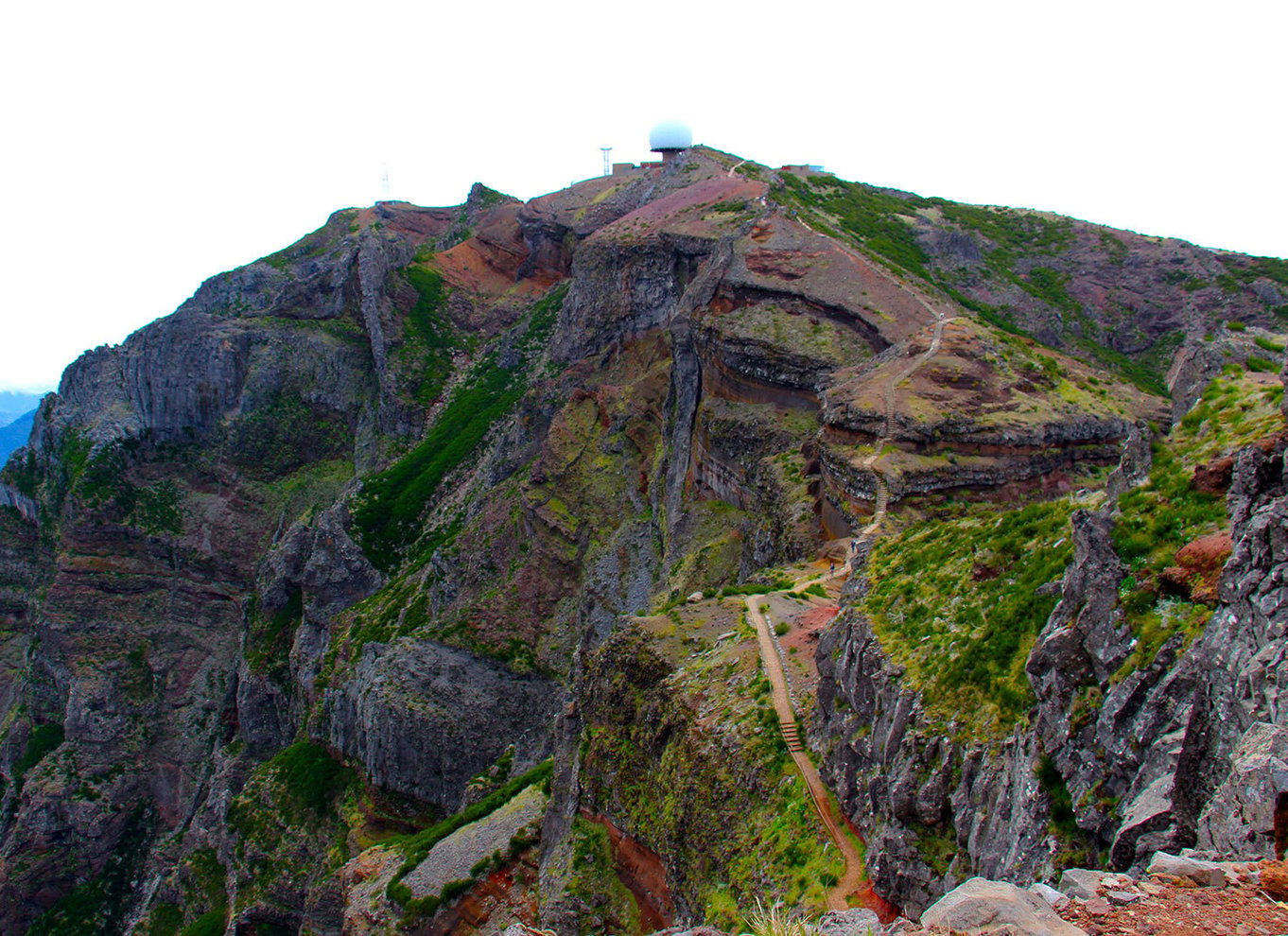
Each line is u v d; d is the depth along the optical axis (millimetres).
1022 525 34344
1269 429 24891
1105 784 21688
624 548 101375
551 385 130375
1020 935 14555
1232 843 16906
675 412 101688
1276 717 17781
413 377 183250
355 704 106438
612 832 46625
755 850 34281
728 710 40594
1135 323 132500
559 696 98438
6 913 125750
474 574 112375
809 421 81562
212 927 99875
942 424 63250
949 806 26891
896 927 16062
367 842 95688
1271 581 19328
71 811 131750
